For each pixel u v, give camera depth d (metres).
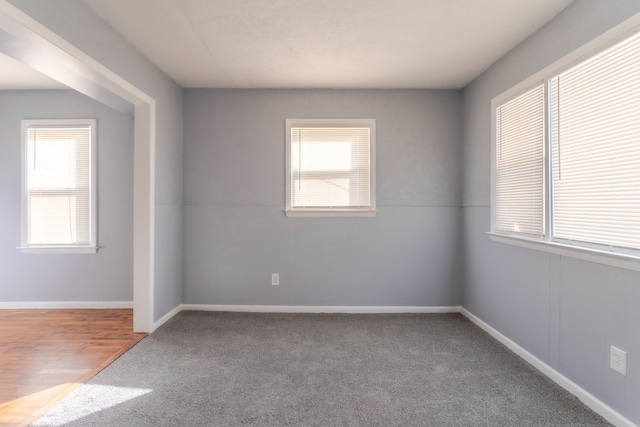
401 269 4.19
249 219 4.19
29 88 4.23
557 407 2.18
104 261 4.27
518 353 2.96
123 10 2.52
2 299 4.26
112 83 2.83
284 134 4.17
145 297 3.43
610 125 2.04
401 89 4.16
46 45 2.14
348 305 4.19
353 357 2.91
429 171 4.18
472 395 2.32
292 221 4.19
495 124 3.35
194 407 2.16
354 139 4.18
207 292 4.21
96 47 2.57
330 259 4.19
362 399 2.27
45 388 2.38
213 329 3.56
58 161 4.25
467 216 4.02
